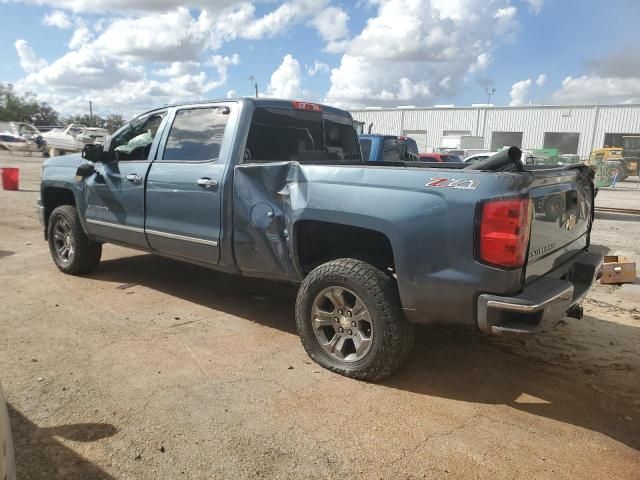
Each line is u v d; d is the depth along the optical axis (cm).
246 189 412
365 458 280
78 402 328
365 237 381
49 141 3462
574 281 401
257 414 320
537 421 323
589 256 418
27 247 768
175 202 465
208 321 478
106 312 494
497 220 299
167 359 394
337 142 545
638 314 536
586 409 339
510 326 306
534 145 4491
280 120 469
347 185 353
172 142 486
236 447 286
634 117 4088
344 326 371
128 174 510
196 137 466
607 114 4184
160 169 480
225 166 428
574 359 418
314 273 373
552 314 312
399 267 332
